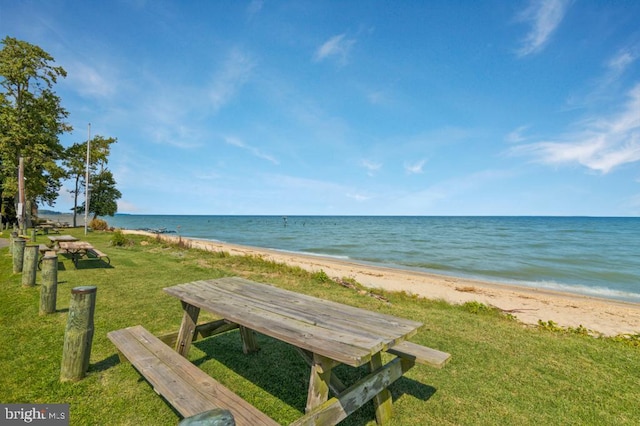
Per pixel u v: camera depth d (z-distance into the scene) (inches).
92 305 122.8
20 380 117.0
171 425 96.3
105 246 550.9
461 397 121.0
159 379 90.4
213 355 149.0
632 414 114.5
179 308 211.9
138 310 205.5
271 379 128.3
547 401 120.7
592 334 240.7
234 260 438.9
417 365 147.6
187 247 565.3
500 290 442.0
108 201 1318.9
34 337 154.4
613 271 661.9
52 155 1027.9
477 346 173.3
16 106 901.8
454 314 240.2
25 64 889.5
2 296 218.8
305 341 81.2
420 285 442.9
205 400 80.7
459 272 631.8
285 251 932.0
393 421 104.0
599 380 139.1
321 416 79.0
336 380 93.6
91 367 128.8
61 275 304.5
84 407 103.5
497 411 112.7
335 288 302.8
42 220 1224.8
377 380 98.6
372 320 100.5
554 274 626.5
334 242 1279.5
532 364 153.3
